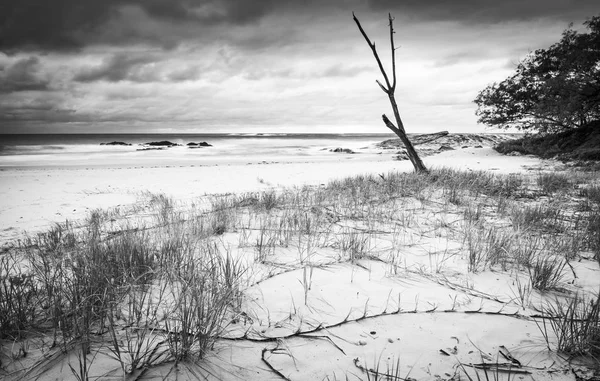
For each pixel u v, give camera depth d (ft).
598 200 22.98
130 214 23.75
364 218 19.21
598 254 12.89
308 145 206.59
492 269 12.17
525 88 70.44
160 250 13.28
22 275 10.50
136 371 6.74
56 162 81.00
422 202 22.58
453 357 7.36
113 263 10.98
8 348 7.47
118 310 8.73
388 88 33.73
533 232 16.49
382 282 11.00
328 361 7.19
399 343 7.81
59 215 24.85
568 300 9.96
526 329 8.45
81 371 6.20
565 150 63.72
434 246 14.55
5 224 22.24
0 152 122.21
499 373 6.91
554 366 7.11
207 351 7.39
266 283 10.84
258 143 243.19
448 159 70.54
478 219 18.35
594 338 7.61
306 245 14.62
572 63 62.34
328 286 10.64
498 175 37.17
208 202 27.71
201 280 9.46
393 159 87.45
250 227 17.66
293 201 23.15
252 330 8.20
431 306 9.48
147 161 84.69
